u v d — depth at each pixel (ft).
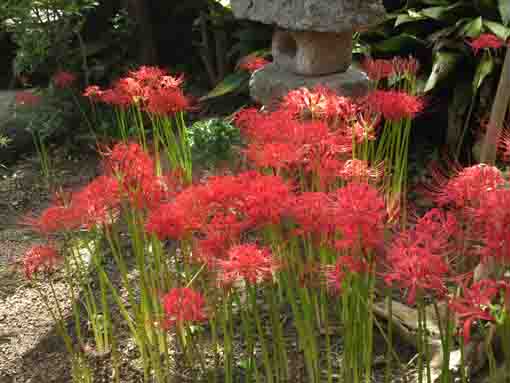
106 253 11.44
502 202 4.84
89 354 9.09
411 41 14.48
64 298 10.50
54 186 15.20
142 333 7.82
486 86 13.23
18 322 10.07
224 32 19.10
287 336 8.75
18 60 16.93
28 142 17.17
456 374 7.64
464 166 13.60
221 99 18.44
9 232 13.02
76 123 17.30
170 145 10.50
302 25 10.25
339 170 6.97
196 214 6.37
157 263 8.59
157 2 20.93
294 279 7.68
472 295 4.78
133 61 19.60
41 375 8.85
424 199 12.35
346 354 6.73
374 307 8.84
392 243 5.42
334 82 10.53
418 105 8.66
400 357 8.32
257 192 5.86
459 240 5.65
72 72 17.21
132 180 7.32
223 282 6.37
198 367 8.42
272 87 11.06
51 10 17.31
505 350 5.25
